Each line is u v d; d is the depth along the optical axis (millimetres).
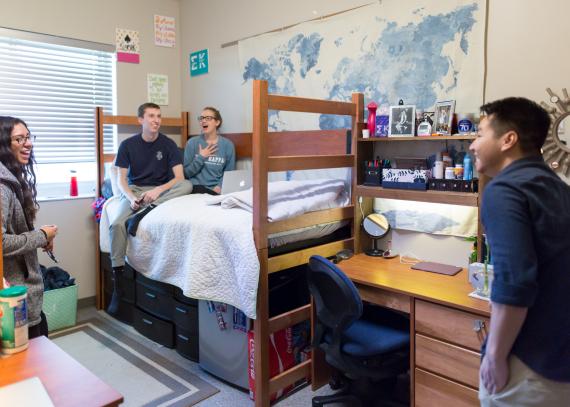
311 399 2395
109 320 3494
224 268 2342
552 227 1151
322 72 3014
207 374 2672
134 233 2889
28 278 1812
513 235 1138
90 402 1011
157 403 2361
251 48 3484
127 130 3979
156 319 3055
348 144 2691
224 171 3553
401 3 2580
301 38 3117
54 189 3662
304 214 2412
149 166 3385
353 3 2820
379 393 2219
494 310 1188
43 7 3424
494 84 2270
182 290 2580
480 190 2096
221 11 3732
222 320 2498
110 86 3879
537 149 1270
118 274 3109
